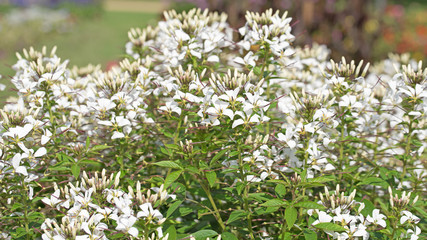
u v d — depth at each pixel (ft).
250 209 9.70
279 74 13.16
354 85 11.04
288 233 9.10
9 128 8.76
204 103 9.21
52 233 8.32
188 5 43.45
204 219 10.39
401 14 37.29
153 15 92.48
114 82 10.19
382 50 31.50
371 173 11.16
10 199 10.00
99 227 8.18
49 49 58.65
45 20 73.00
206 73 12.07
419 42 32.86
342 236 8.50
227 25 13.21
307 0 26.91
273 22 10.73
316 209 8.45
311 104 9.46
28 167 9.31
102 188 8.86
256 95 8.96
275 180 9.12
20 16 74.79
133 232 7.78
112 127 10.27
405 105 10.03
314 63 14.19
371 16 29.04
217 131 9.94
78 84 12.60
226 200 10.17
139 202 8.10
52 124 10.53
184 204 11.29
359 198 10.26
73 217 8.63
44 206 11.33
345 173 10.45
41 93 10.45
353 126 11.74
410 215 8.75
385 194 11.66
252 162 9.61
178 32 10.71
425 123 11.47
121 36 67.36
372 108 11.74
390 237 8.92
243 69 12.62
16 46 57.98
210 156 10.28
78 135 11.32
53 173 10.65
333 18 27.53
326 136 10.07
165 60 12.28
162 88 10.54
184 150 9.24
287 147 9.98
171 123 11.12
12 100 13.07
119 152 10.57
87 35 69.05
